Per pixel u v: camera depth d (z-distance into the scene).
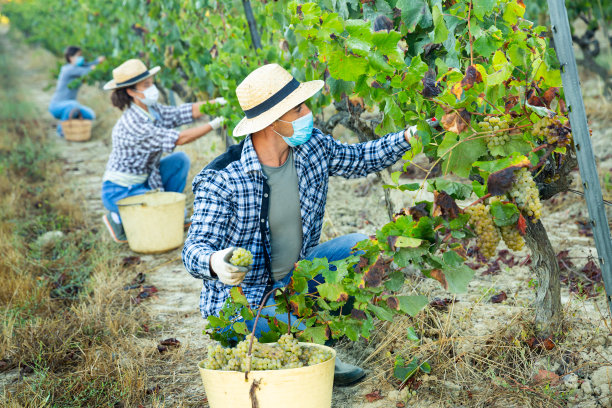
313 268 2.09
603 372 2.46
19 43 26.36
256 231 2.49
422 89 2.29
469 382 2.58
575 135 1.98
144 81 4.74
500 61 2.14
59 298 3.95
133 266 4.58
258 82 2.31
